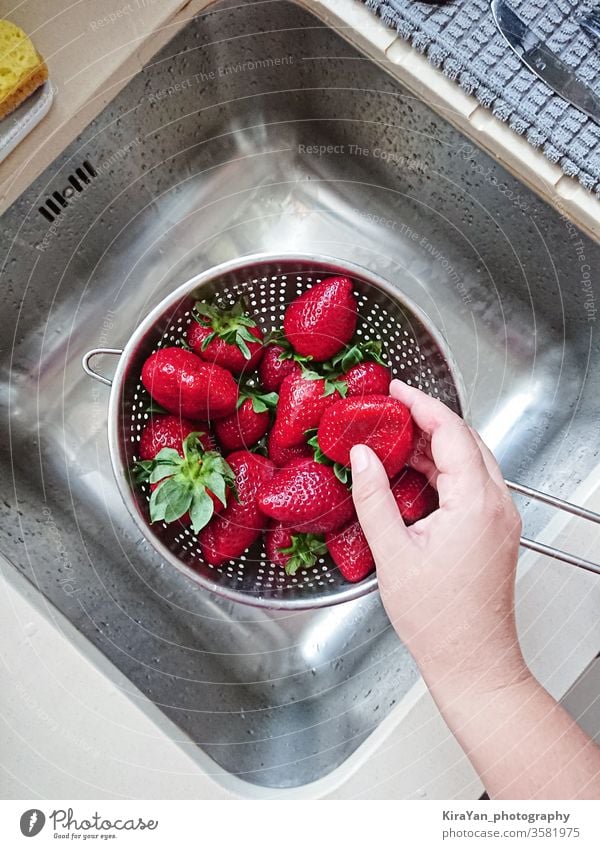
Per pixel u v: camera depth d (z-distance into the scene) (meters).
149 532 0.58
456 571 0.52
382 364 0.63
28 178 0.62
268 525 0.63
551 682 0.56
